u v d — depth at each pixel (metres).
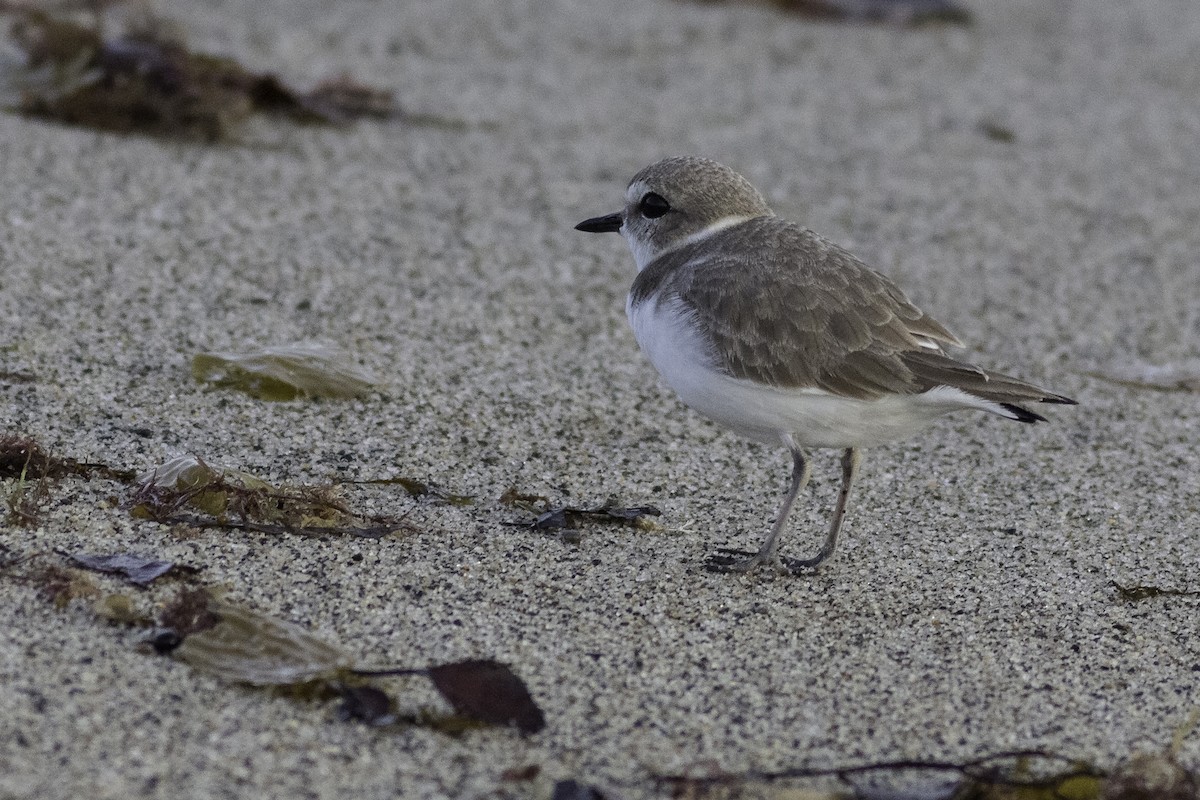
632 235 9.96
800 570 8.83
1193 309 13.32
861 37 20.91
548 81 17.86
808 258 8.77
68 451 9.21
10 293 11.19
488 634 7.81
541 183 14.88
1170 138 17.80
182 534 8.38
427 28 19.08
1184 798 6.75
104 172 13.70
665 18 20.70
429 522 8.95
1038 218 15.19
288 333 11.26
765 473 10.13
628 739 7.05
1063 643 8.15
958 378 8.28
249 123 15.43
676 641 7.92
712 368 8.58
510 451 10.04
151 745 6.64
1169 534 9.55
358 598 8.00
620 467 10.01
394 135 15.67
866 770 6.91
